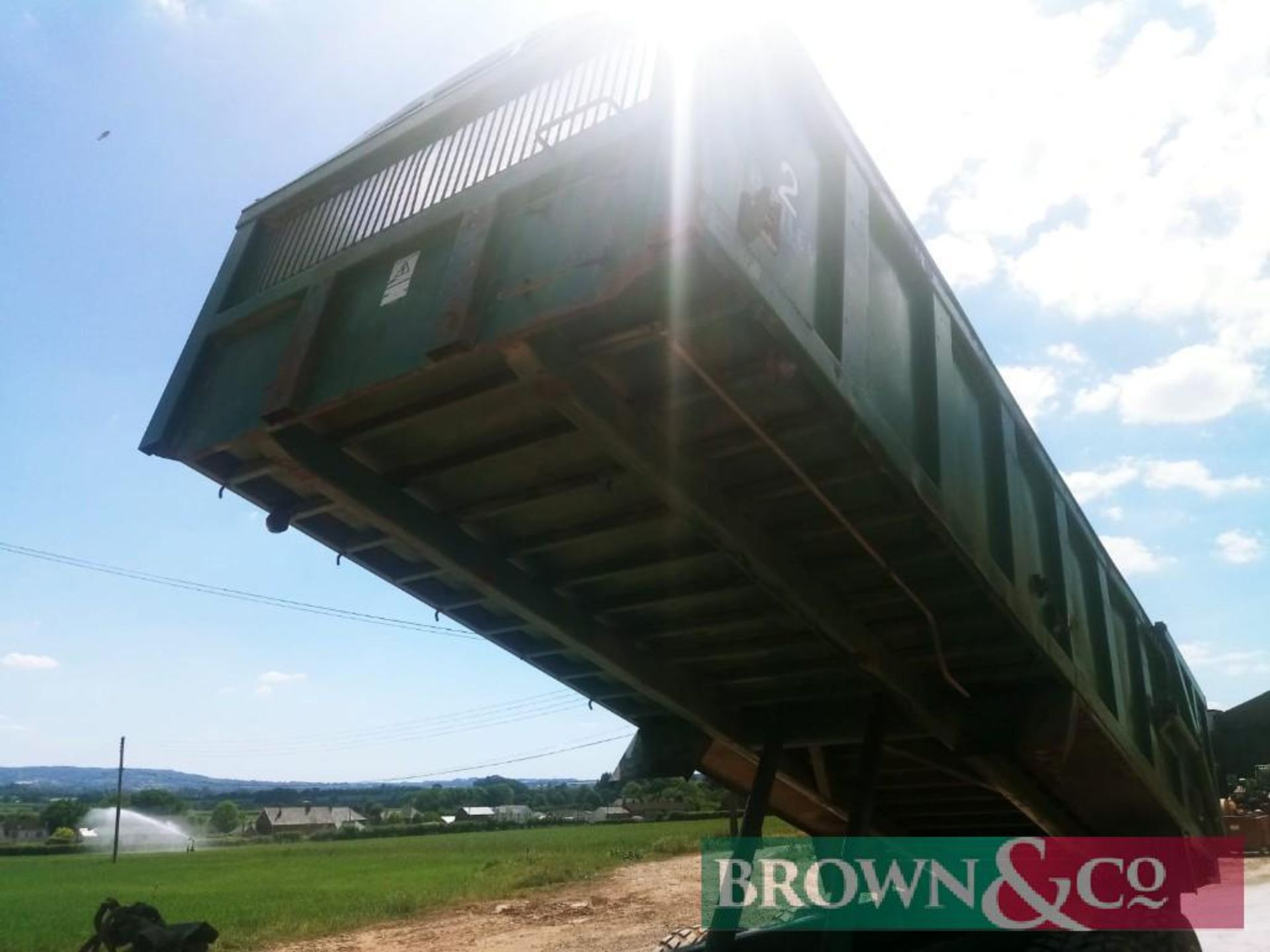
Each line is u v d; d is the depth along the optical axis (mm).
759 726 5824
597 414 3053
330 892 23562
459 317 2910
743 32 3025
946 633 4816
